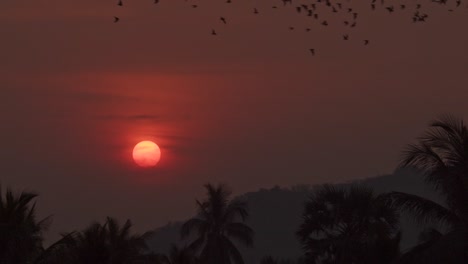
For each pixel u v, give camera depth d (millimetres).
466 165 148125
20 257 150250
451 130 149875
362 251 198125
